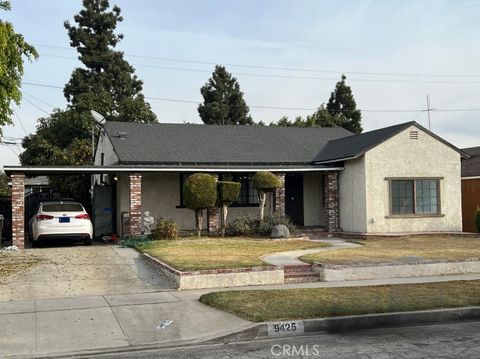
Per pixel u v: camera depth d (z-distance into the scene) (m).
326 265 11.59
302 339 7.47
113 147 20.23
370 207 19.08
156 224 18.86
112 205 20.20
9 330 7.59
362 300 9.18
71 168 16.52
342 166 20.41
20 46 11.97
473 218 22.73
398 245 16.25
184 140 22.05
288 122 45.47
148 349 6.93
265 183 18.09
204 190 17.30
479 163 24.48
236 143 22.64
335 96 53.25
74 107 36.94
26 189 35.41
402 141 19.62
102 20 47.19
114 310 8.70
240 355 6.61
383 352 6.65
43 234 15.52
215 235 18.42
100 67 47.12
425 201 19.92
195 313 8.52
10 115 12.03
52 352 6.74
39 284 10.62
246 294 9.66
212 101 51.34
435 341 7.25
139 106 35.75
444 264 12.52
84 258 13.55
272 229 17.89
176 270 10.84
